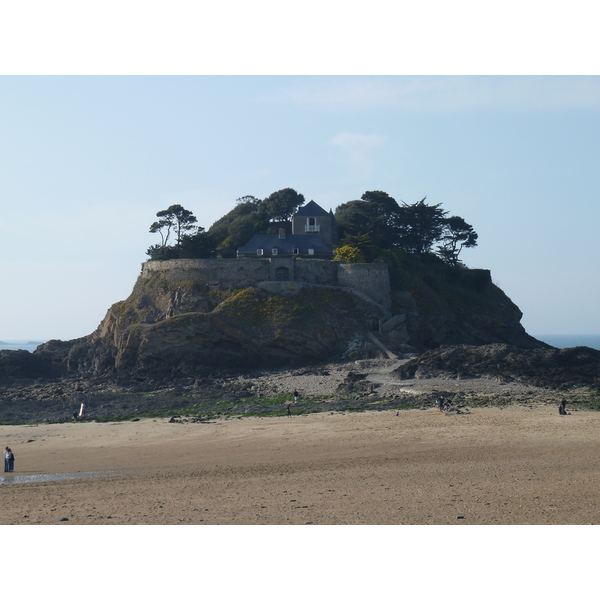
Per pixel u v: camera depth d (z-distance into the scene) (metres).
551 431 43.34
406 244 118.12
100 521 25.08
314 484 31.09
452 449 38.78
